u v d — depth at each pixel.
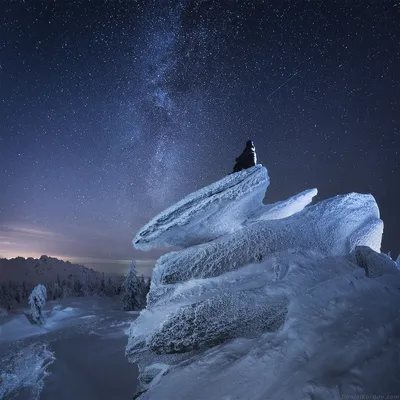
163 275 4.79
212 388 2.93
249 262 4.57
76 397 8.78
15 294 56.31
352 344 2.51
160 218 5.22
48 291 59.66
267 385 2.59
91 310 37.00
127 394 8.73
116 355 12.08
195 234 5.45
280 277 4.02
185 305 4.09
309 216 4.89
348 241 4.89
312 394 2.20
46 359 12.80
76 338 16.97
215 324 3.74
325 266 4.06
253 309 3.63
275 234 4.65
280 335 3.11
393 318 2.77
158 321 4.47
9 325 25.97
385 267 3.90
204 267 4.68
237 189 5.04
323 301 3.23
